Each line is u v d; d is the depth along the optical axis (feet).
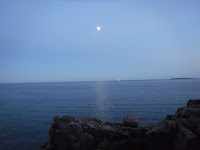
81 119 70.23
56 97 337.52
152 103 210.59
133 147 53.26
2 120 146.10
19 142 93.76
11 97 359.46
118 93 374.22
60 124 67.92
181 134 42.50
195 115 49.93
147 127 56.29
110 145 52.65
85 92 438.40
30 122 138.10
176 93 319.47
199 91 342.85
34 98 330.95
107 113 163.22
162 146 46.32
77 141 57.26
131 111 166.91
